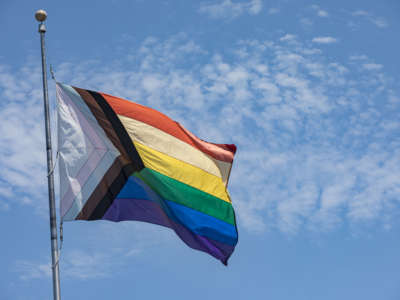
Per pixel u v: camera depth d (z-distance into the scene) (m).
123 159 16.00
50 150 15.02
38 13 16.00
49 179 14.66
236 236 17.88
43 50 15.97
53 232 14.29
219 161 18.45
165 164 17.09
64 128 15.40
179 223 17.05
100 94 16.59
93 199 15.20
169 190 16.97
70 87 15.95
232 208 18.16
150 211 16.47
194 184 17.58
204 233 17.39
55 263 13.95
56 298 13.63
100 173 15.52
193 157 17.83
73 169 15.15
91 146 15.62
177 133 17.81
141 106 17.42
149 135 17.05
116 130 16.31
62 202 14.75
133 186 16.30
